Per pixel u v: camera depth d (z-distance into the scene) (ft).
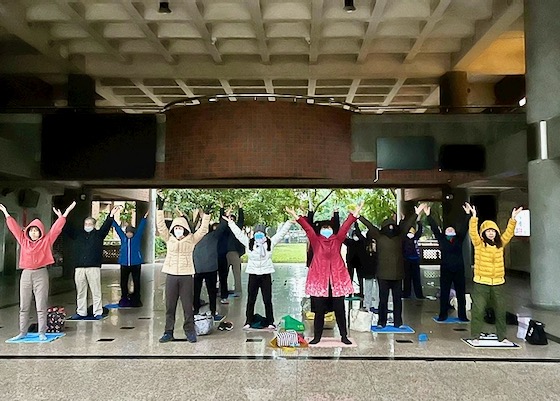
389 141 41.70
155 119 42.04
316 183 51.08
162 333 26.94
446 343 24.58
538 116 31.78
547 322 28.17
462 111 45.24
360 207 24.89
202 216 26.02
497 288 24.59
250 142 37.42
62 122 42.32
